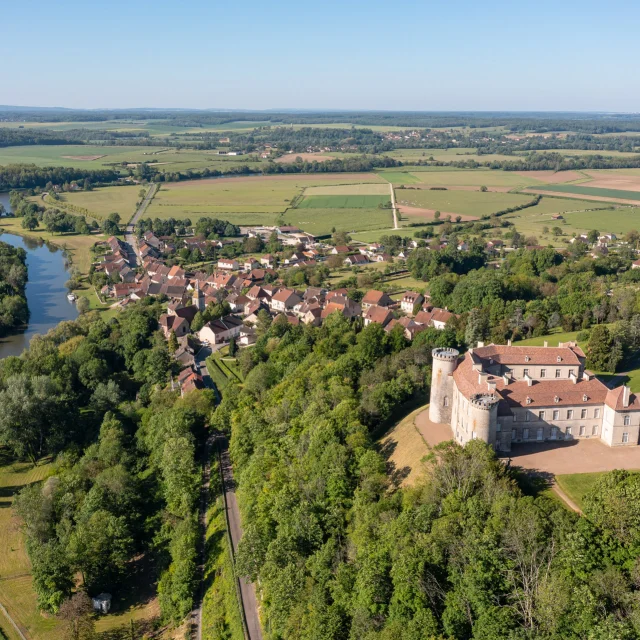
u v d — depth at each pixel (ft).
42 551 507.71
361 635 356.79
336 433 551.59
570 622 315.37
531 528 364.38
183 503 559.79
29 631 460.55
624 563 342.64
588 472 465.88
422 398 650.84
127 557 516.32
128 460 651.25
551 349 585.63
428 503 415.03
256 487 529.86
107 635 455.22
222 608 449.89
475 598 340.18
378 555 383.65
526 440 520.42
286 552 440.86
